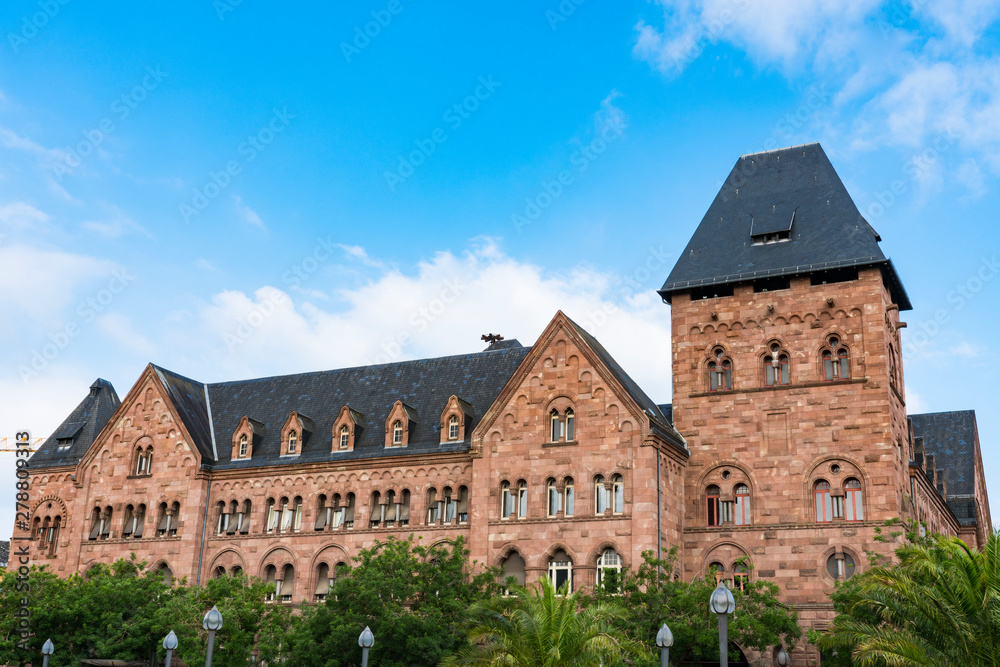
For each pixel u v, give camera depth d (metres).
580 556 59.94
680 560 62.03
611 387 62.00
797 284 65.00
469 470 65.94
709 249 68.81
